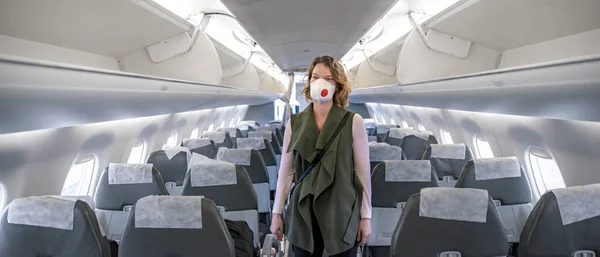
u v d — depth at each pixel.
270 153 5.02
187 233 1.79
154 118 5.10
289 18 3.39
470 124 5.03
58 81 1.50
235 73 9.28
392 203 2.97
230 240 1.86
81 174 3.84
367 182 1.98
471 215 1.78
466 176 2.64
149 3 3.30
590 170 2.93
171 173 3.60
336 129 1.93
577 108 1.94
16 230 1.77
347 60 11.11
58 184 3.12
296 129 2.03
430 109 6.57
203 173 2.86
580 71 1.49
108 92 2.15
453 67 4.84
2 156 2.32
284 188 2.09
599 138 2.67
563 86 1.75
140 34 3.90
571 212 1.68
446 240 1.84
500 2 3.05
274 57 6.60
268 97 11.97
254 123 12.06
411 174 2.87
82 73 1.63
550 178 3.74
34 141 2.59
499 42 4.02
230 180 2.88
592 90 1.59
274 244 3.56
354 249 2.00
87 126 3.33
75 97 1.83
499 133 4.30
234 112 12.48
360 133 1.97
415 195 1.87
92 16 2.87
